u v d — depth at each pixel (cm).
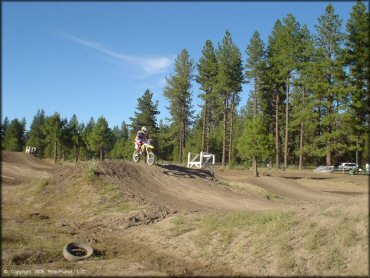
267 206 1506
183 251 900
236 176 3144
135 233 1092
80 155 6850
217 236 928
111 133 5466
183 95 5944
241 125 7700
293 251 762
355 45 3812
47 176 1964
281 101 5434
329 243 748
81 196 1511
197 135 6469
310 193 2355
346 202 873
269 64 4972
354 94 3709
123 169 1817
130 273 763
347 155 5019
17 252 865
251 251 814
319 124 4003
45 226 1169
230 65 4941
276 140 4831
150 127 6359
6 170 2066
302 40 4372
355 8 3838
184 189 1803
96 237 1076
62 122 4906
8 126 7275
